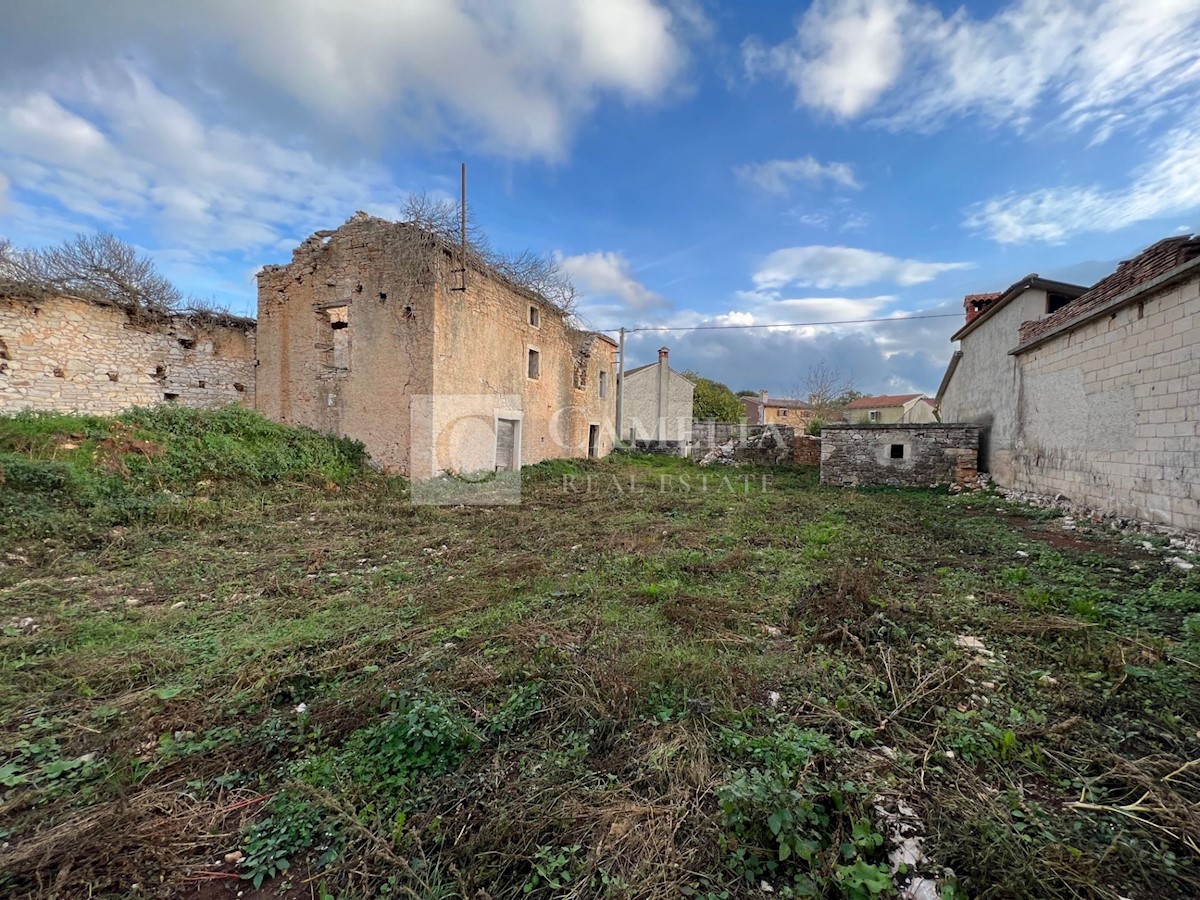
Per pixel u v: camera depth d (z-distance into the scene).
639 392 25.27
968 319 14.08
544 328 14.91
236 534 6.14
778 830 1.61
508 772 2.06
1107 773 1.96
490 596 4.08
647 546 5.77
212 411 10.07
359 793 1.94
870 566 4.79
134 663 2.94
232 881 1.63
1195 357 5.64
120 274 11.91
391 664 3.00
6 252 10.48
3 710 2.50
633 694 2.54
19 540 5.22
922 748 2.16
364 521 7.02
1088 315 7.54
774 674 2.82
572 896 1.52
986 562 5.10
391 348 10.48
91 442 7.84
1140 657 2.85
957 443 12.71
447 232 10.57
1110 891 1.49
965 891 1.49
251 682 2.79
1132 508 6.70
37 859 1.65
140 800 1.92
